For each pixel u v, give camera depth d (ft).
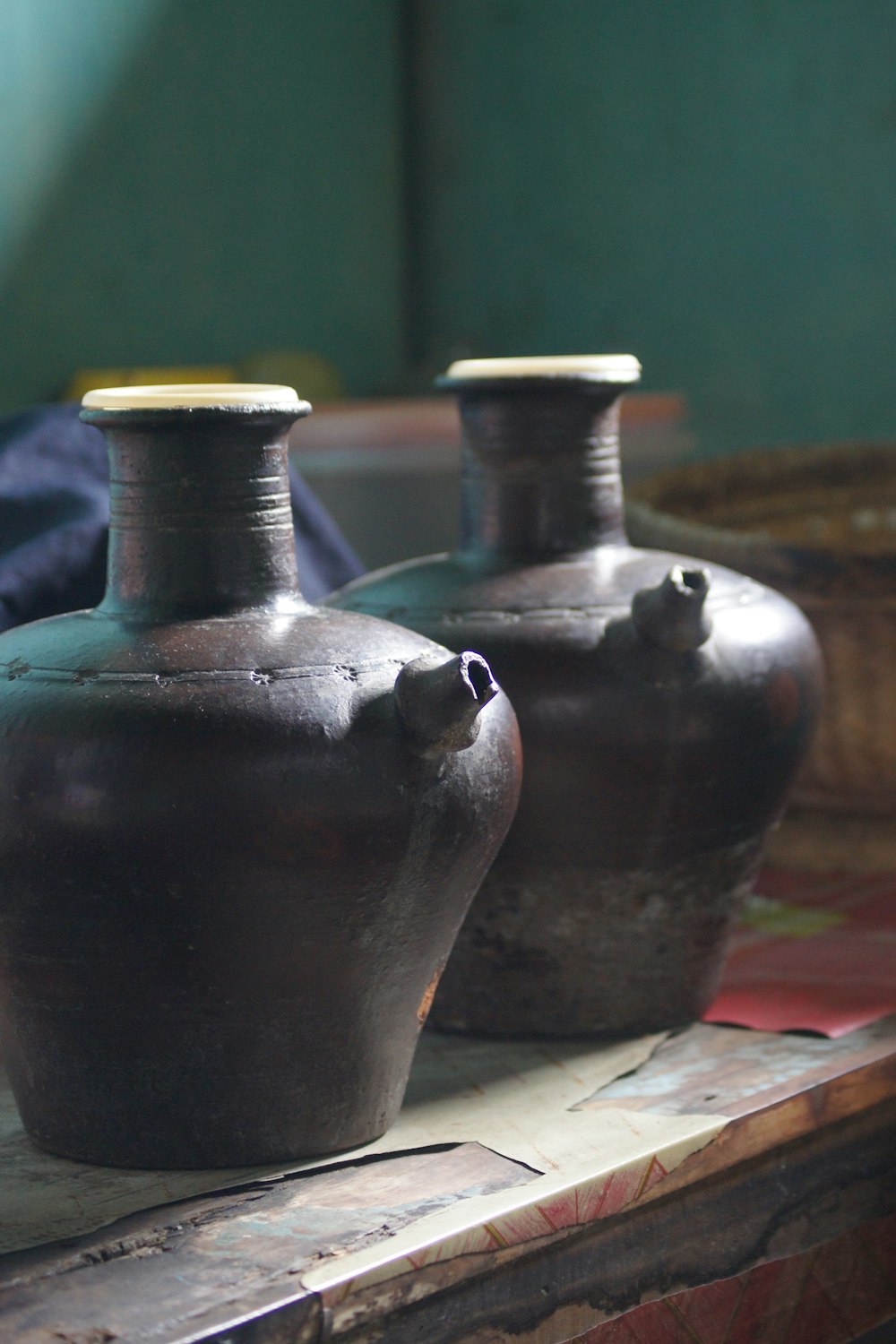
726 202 9.69
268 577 3.18
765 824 4.02
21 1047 3.18
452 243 11.03
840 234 9.24
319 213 10.45
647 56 9.87
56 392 8.96
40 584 4.32
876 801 5.73
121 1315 2.60
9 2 8.46
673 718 3.68
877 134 8.99
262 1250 2.82
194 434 3.05
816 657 4.09
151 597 3.13
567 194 10.40
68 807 2.85
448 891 3.12
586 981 3.92
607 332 10.38
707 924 4.01
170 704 2.88
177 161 9.49
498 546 3.99
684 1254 3.37
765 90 9.41
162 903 2.87
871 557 5.33
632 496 6.07
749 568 5.46
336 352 10.72
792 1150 3.63
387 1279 2.76
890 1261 3.89
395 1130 3.37
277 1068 3.10
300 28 10.14
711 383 9.95
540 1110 3.49
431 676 2.89
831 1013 4.16
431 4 10.82
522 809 3.74
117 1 9.00
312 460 7.84
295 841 2.86
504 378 3.87
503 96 10.57
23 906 2.94
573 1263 3.14
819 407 9.49
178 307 9.62
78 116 8.88
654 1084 3.65
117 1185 3.09
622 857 3.79
